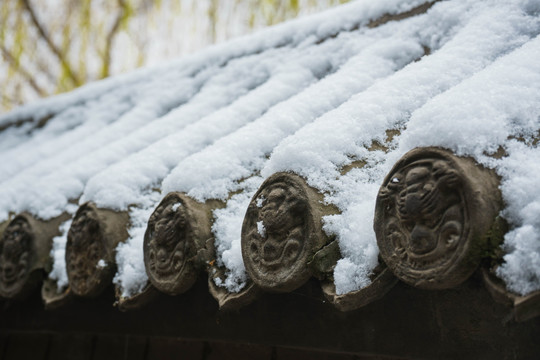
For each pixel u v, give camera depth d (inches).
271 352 51.0
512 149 32.3
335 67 60.7
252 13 189.6
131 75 93.4
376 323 39.5
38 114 103.3
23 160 85.1
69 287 54.4
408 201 31.4
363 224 35.5
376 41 58.6
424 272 30.7
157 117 78.5
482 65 43.7
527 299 27.3
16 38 199.2
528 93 34.7
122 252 50.2
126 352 65.3
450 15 53.0
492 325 34.1
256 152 49.0
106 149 69.2
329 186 38.4
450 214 30.3
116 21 205.8
